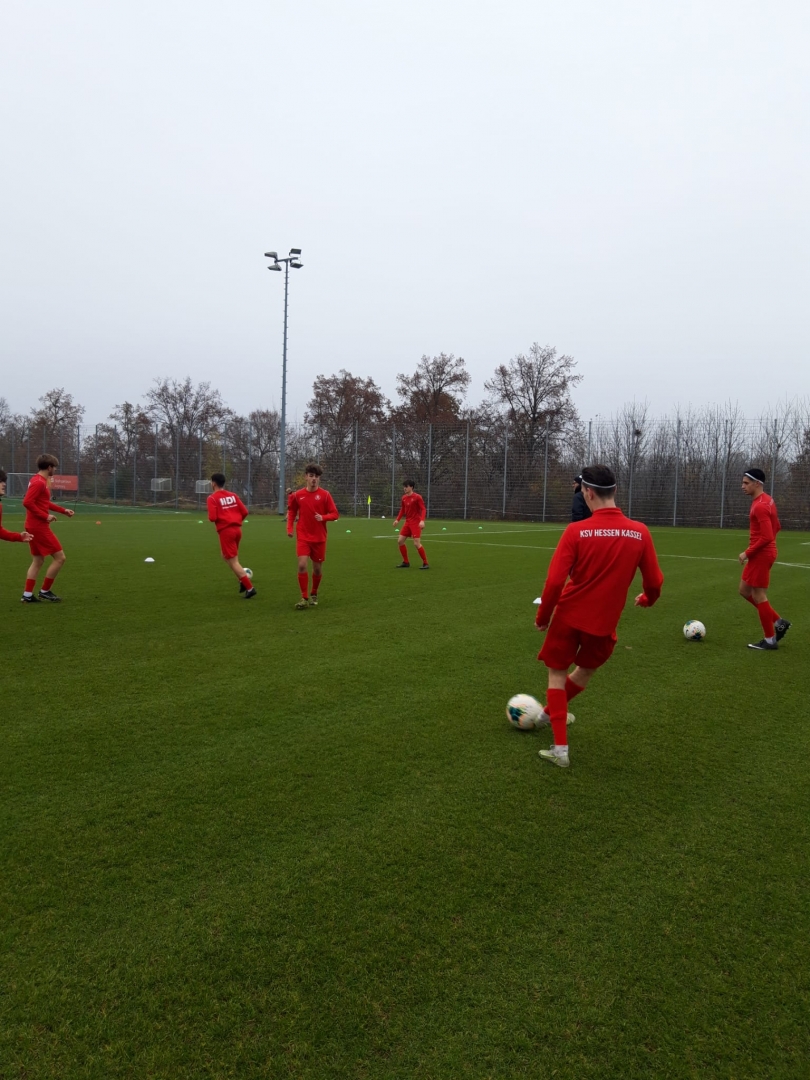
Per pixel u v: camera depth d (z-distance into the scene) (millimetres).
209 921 2689
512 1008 2299
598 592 4281
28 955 2484
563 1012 2287
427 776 4082
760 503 7539
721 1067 2092
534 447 41031
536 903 2863
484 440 41875
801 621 9453
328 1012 2262
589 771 4234
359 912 2764
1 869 3010
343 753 4398
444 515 42781
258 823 3461
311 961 2486
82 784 3869
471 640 7625
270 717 5031
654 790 3988
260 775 4035
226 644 7301
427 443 43094
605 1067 2082
